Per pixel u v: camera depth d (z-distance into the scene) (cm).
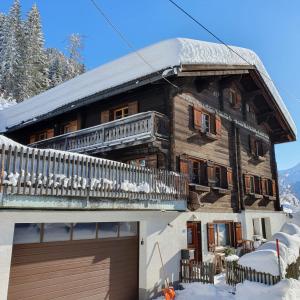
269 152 2312
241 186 1781
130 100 1507
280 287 856
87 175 824
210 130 1622
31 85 4497
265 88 1997
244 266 1007
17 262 731
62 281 815
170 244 1134
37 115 1895
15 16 5022
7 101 3878
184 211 1172
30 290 745
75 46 7319
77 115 1730
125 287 984
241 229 1678
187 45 1374
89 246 899
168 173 1127
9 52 4412
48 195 719
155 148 1266
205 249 1367
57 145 1581
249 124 2052
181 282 1141
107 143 1313
